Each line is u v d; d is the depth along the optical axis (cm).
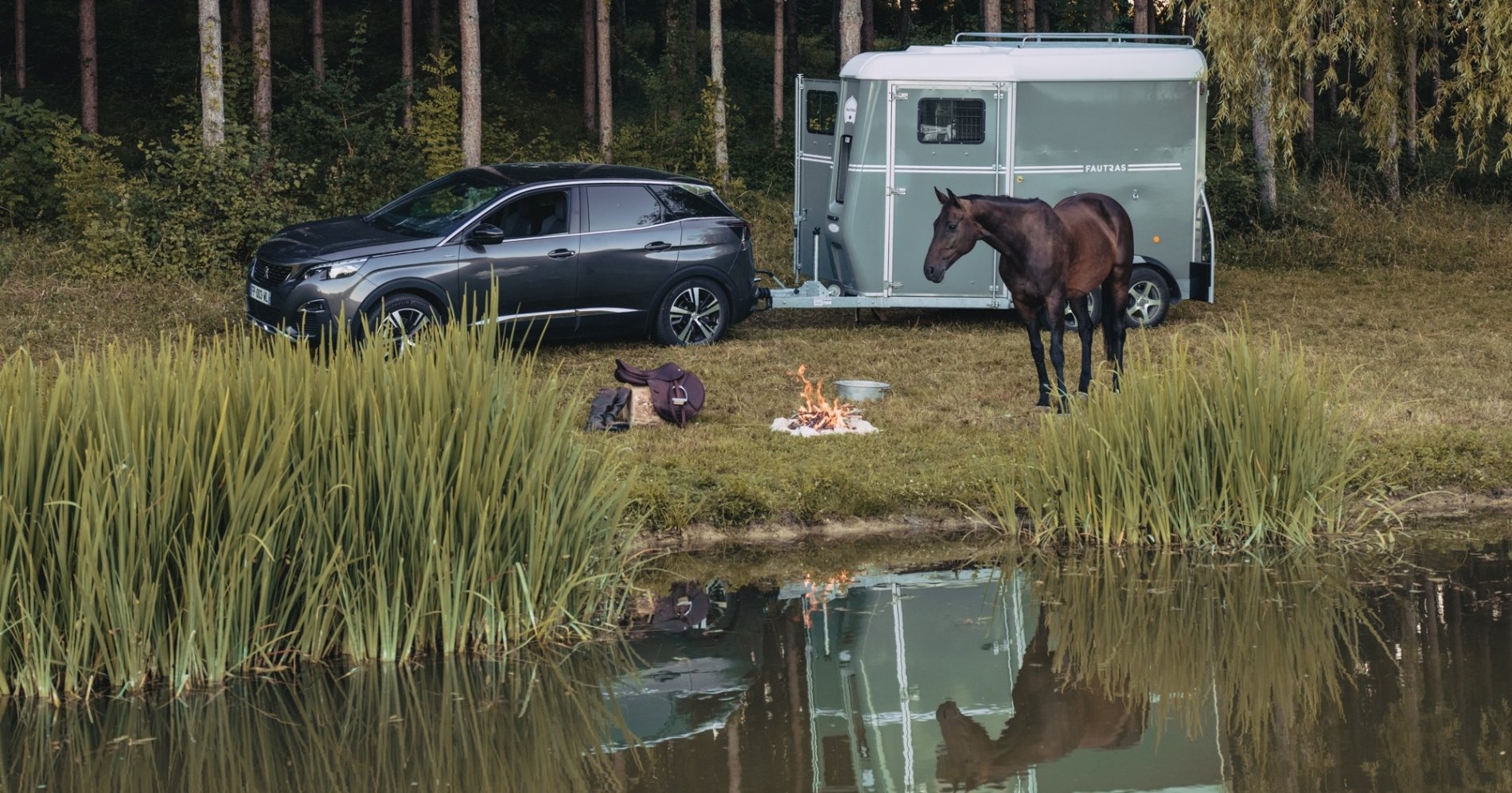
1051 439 775
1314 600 652
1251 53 1465
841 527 777
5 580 513
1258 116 2028
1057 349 1005
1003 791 442
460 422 577
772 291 1354
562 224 1209
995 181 1334
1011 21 3284
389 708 523
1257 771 452
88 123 2266
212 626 537
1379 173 2484
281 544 558
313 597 559
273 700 529
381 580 563
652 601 661
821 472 809
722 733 498
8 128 1723
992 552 744
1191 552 739
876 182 1334
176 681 536
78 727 502
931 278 976
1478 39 1436
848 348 1267
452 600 576
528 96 3145
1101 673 562
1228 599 657
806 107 1471
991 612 644
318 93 2111
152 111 2669
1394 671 549
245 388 566
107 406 532
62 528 517
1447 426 931
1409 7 1509
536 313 1198
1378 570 699
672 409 961
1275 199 2062
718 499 774
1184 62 1355
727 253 1279
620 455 836
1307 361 1198
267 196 1556
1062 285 1000
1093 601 659
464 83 1866
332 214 1766
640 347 1267
